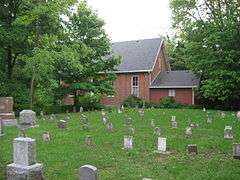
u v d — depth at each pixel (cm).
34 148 1030
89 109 3869
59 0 2959
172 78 4728
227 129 1731
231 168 1160
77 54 3155
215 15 3684
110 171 1147
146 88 4716
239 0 2388
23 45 3077
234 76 3531
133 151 1423
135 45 5150
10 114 2331
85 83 3706
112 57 3891
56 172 1123
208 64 3709
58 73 3597
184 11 4147
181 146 1522
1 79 3061
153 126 2164
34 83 3256
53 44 3014
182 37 4278
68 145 1527
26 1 2884
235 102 3897
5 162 1238
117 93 4909
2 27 2958
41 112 3025
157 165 1216
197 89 4166
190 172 1119
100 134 1847
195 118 2664
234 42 3588
